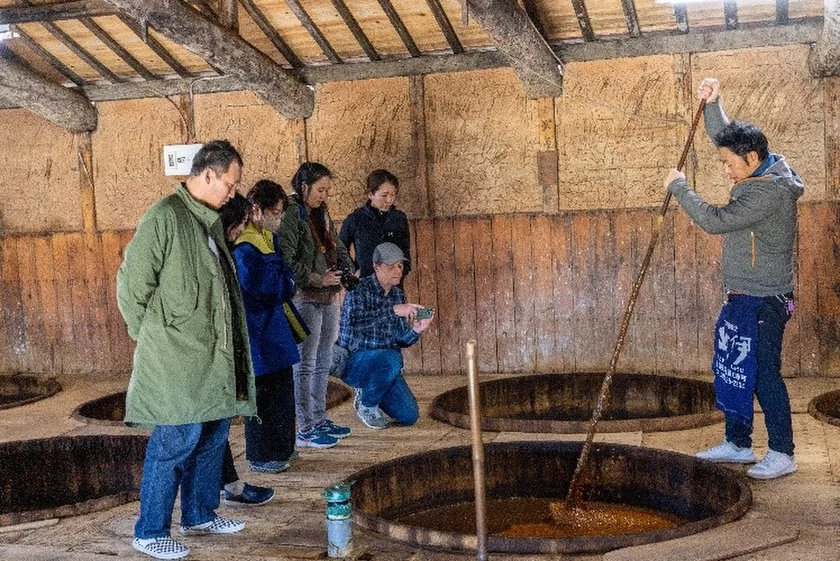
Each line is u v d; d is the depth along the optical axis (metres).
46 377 7.83
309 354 5.11
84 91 7.69
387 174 5.99
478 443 2.84
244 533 3.85
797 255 6.40
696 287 6.59
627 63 6.62
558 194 6.84
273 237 4.48
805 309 6.41
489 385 6.64
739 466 4.37
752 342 4.10
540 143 6.83
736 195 4.09
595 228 6.77
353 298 5.48
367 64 7.09
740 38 6.36
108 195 7.82
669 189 4.27
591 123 6.73
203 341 3.48
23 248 8.03
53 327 8.03
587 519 4.46
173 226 3.42
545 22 6.55
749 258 4.09
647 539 3.48
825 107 6.27
